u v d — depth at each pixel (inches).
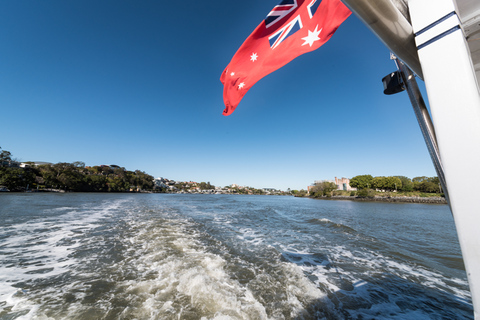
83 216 601.0
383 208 1462.8
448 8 43.5
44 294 157.6
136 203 1285.7
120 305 143.4
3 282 177.2
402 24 47.6
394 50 52.9
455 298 175.9
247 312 138.9
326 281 199.0
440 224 665.6
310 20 114.4
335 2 105.1
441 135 41.2
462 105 39.2
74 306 141.5
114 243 303.9
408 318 145.1
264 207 1253.7
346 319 139.3
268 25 128.7
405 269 242.5
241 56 140.7
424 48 45.4
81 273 197.3
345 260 266.8
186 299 152.2
